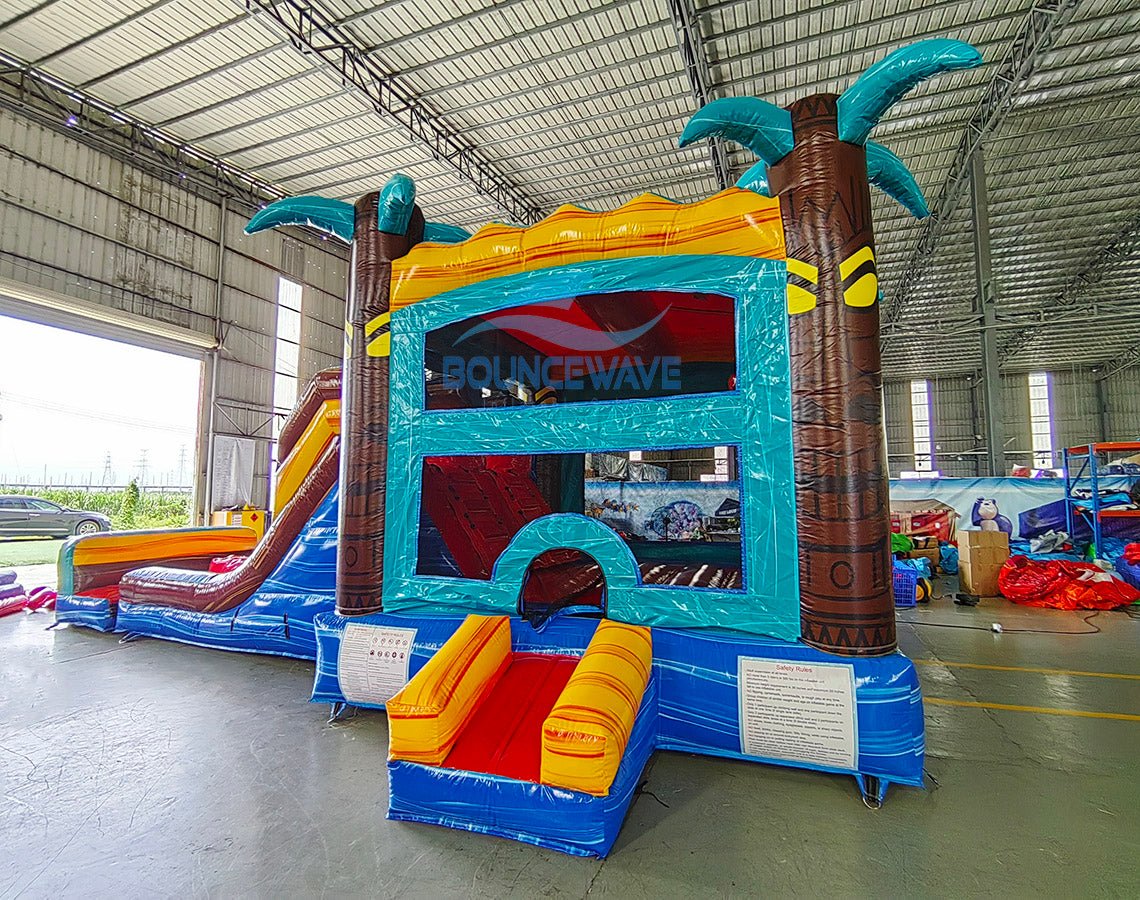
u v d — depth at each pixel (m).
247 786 2.34
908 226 11.82
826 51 7.37
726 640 2.49
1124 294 15.24
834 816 2.12
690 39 6.83
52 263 8.37
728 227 2.61
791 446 2.45
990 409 10.22
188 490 23.12
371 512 3.20
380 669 2.90
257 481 11.55
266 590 4.17
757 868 1.82
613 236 2.81
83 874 1.80
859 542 2.28
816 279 2.39
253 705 3.22
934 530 9.23
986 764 2.55
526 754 2.09
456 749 2.14
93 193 8.87
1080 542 8.14
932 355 19.59
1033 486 8.84
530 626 2.80
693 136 2.56
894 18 6.77
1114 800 2.24
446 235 3.78
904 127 8.87
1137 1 6.68
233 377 11.08
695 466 10.60
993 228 12.26
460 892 1.71
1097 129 9.09
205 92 8.39
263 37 7.34
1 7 6.97
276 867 1.83
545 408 2.91
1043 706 3.31
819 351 2.38
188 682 3.60
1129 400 20.53
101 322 9.03
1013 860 1.86
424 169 10.27
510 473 4.70
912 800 2.23
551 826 1.91
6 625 5.09
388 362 3.25
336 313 13.55
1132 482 8.23
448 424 3.09
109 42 7.46
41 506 12.12
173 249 9.99
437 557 3.96
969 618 5.78
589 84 8.04
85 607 4.86
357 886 1.74
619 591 2.72
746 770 2.46
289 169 10.42
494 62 7.66
